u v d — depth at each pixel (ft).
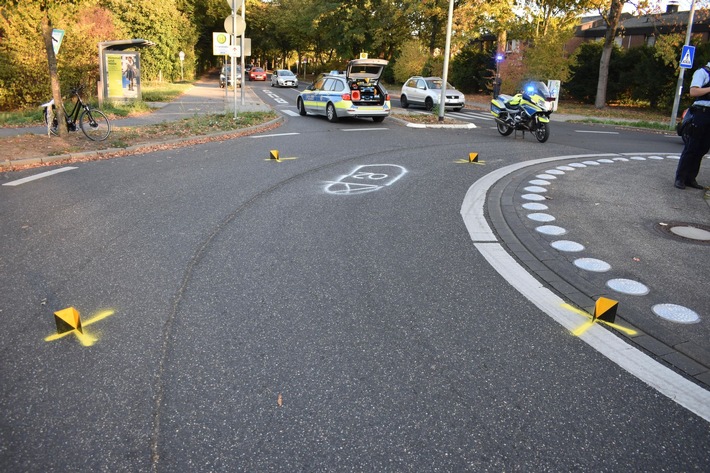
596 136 57.41
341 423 9.26
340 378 10.57
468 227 20.65
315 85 65.67
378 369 10.91
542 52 93.81
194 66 192.44
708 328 12.85
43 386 10.16
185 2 179.73
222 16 204.13
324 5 170.60
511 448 8.72
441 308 13.67
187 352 11.40
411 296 14.34
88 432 8.95
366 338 12.11
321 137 47.01
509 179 29.91
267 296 14.16
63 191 25.61
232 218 21.18
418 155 37.96
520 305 13.93
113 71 72.28
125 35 116.78
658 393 10.30
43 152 35.04
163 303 13.66
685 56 67.51
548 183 28.96
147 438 8.82
